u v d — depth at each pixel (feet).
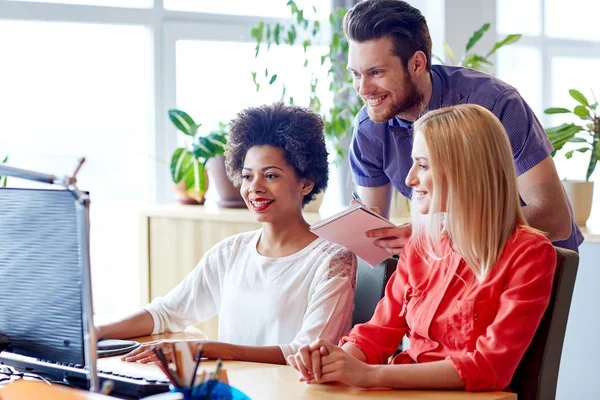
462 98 7.13
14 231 4.66
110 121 12.63
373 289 6.37
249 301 6.49
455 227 5.28
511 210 5.29
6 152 12.03
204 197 11.94
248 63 13.23
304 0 13.28
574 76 15.64
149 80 12.82
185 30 12.89
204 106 13.08
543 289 5.07
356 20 6.79
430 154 5.33
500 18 14.73
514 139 7.01
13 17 11.82
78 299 4.43
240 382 5.06
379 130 7.59
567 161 15.06
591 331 10.15
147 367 5.50
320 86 13.07
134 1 12.60
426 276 5.69
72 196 4.41
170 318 6.86
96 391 4.32
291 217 6.53
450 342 5.32
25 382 4.75
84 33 12.36
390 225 6.12
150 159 12.90
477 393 4.88
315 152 6.54
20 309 4.66
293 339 6.28
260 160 6.41
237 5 13.23
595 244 10.05
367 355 5.68
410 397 4.76
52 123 12.28
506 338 4.97
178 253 11.14
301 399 4.69
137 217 12.04
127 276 12.91
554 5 15.31
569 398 10.46
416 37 6.79
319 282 6.26
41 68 12.15
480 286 5.24
